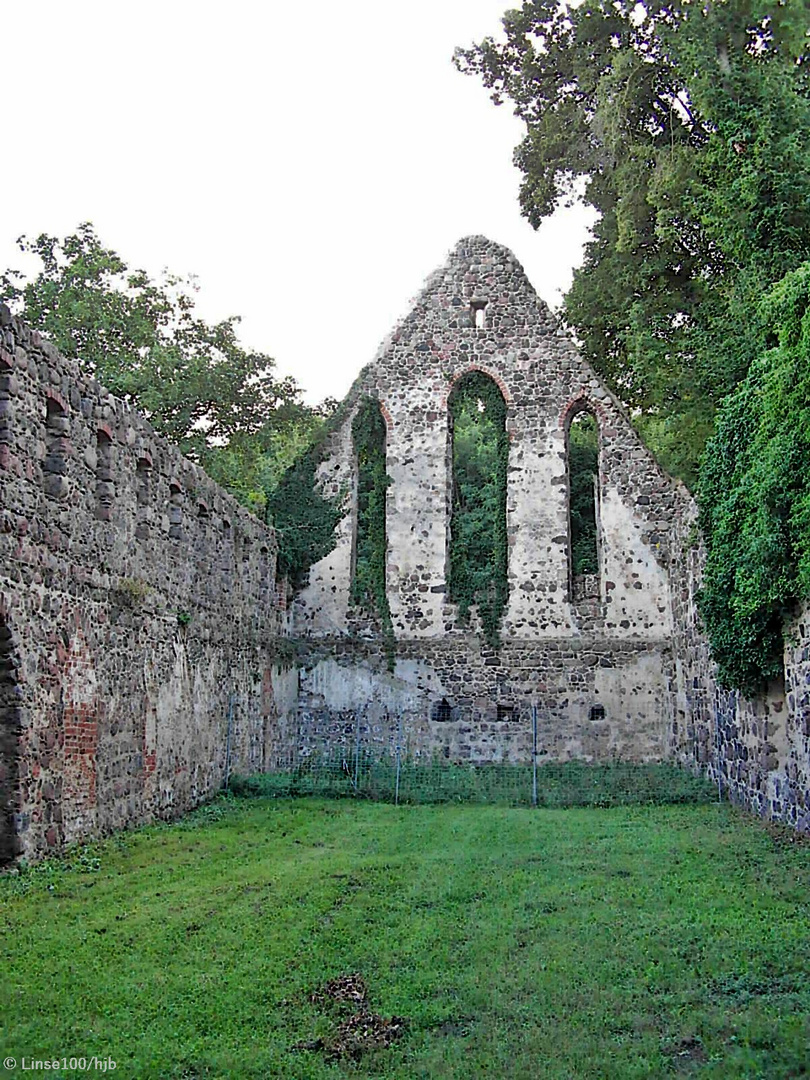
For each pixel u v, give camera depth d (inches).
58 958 291.1
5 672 409.1
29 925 329.4
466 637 916.6
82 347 997.8
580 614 910.4
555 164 956.0
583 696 898.7
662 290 897.5
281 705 880.9
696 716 783.1
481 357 962.1
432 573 929.5
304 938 312.2
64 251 1024.2
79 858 442.0
